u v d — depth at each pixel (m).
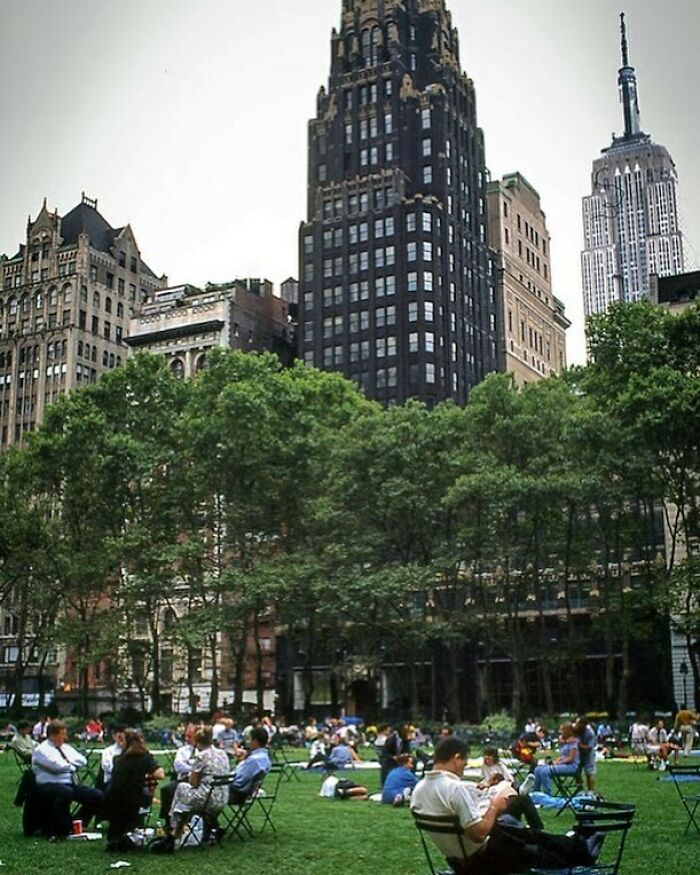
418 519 68.81
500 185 164.00
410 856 16.67
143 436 78.00
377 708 87.88
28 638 100.25
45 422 80.94
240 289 139.12
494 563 71.06
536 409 68.38
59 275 156.38
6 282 161.00
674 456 62.84
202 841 17.80
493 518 66.31
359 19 150.88
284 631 95.12
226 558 85.19
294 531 75.81
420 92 146.50
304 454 71.38
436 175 141.88
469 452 67.69
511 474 62.41
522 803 16.44
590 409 68.94
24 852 16.72
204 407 75.75
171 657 78.00
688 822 20.36
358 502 68.38
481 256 149.50
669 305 96.12
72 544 76.94
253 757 19.38
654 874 14.94
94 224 165.75
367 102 146.62
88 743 57.38
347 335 137.00
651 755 38.75
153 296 164.00
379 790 29.42
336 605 65.12
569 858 11.09
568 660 71.12
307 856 16.67
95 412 76.69
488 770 21.02
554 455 65.69
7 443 153.88
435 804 10.92
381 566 69.69
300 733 57.31
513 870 10.97
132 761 17.34
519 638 68.88
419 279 134.00
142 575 72.19
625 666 65.94
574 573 72.88
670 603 61.50
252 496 73.31
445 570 67.00
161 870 15.22
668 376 61.12
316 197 143.50
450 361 135.50
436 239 137.12
